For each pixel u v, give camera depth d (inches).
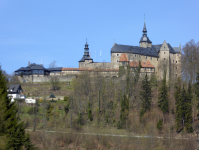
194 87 4232.3
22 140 2305.6
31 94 4704.7
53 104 4010.8
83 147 2908.5
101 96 4340.6
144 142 2950.3
